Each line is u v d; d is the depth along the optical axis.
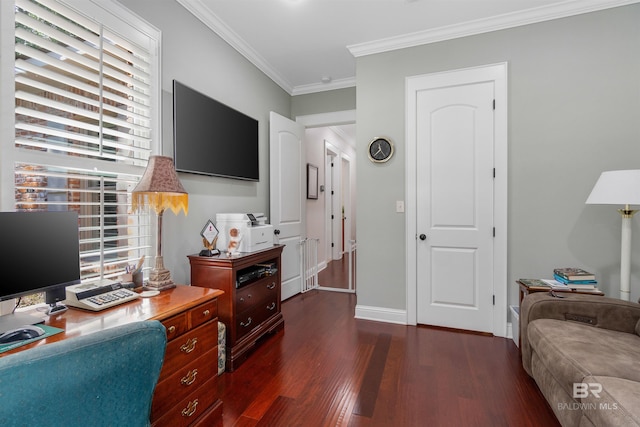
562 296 1.87
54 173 1.48
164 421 1.32
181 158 2.20
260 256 2.46
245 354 2.22
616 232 2.35
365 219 3.04
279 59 3.27
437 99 2.79
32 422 0.62
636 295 2.30
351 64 3.39
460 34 2.68
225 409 1.68
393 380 1.95
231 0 2.31
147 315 1.30
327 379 1.97
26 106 1.45
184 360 1.44
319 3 2.36
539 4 2.39
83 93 1.67
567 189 2.46
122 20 1.80
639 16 2.28
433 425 1.55
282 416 1.62
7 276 1.08
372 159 2.99
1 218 1.08
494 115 2.62
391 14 2.50
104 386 0.73
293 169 3.77
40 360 0.62
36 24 1.40
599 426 1.08
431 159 2.82
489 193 2.65
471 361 2.18
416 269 2.88
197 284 2.21
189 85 2.33
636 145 2.30
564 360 1.37
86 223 1.68
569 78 2.44
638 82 2.29
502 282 2.61
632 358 1.32
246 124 3.03
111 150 1.82
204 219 2.51
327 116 3.95
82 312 1.33
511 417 1.61
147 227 1.98
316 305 3.47
